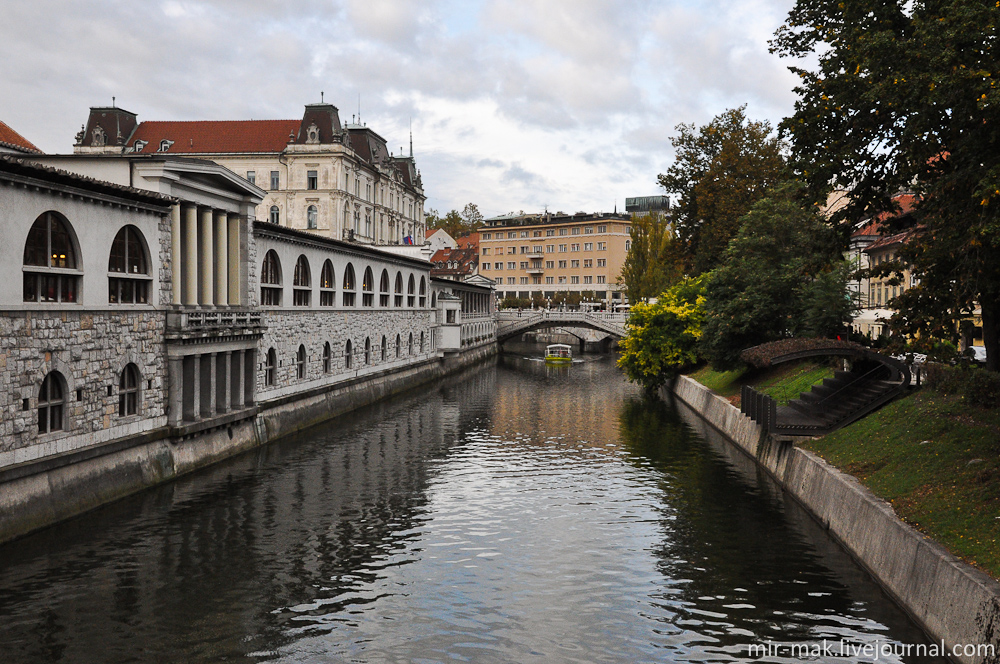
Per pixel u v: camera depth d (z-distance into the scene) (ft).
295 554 75.56
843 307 132.57
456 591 66.80
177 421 104.42
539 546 78.84
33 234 79.30
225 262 121.60
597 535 82.28
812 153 68.49
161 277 102.27
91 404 87.66
